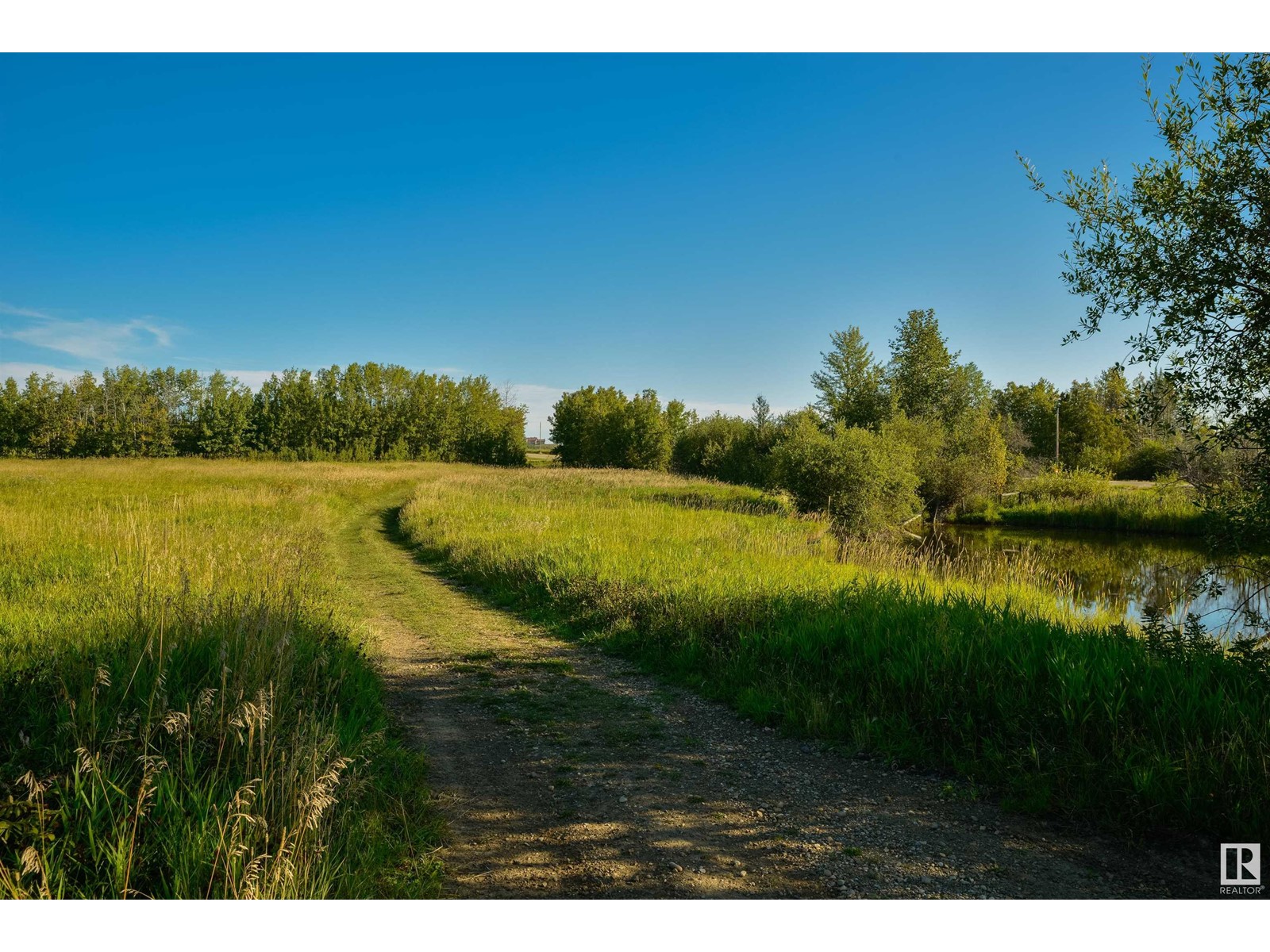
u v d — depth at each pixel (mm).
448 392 92812
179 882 3449
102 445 77125
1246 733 4648
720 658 8023
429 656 8922
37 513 16344
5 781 3887
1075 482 42688
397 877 3904
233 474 39219
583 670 8375
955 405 50281
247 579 9914
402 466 61875
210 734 4629
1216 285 5949
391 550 18250
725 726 6559
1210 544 6516
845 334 51188
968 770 5266
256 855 3656
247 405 83062
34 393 77375
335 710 5520
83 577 10000
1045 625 7320
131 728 4309
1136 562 23156
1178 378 6328
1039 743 5242
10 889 3211
